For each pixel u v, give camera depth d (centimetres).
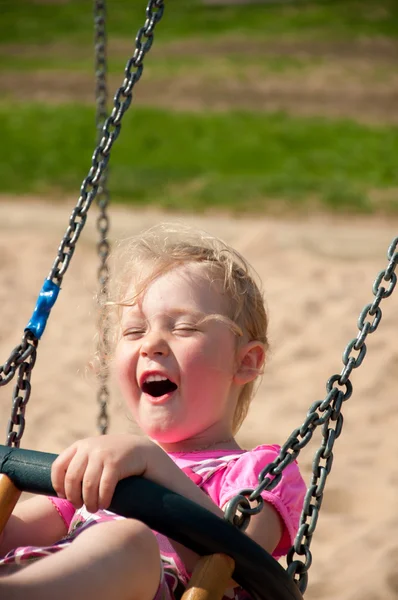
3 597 191
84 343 840
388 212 1481
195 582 205
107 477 211
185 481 221
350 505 524
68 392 716
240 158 1892
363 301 925
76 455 217
